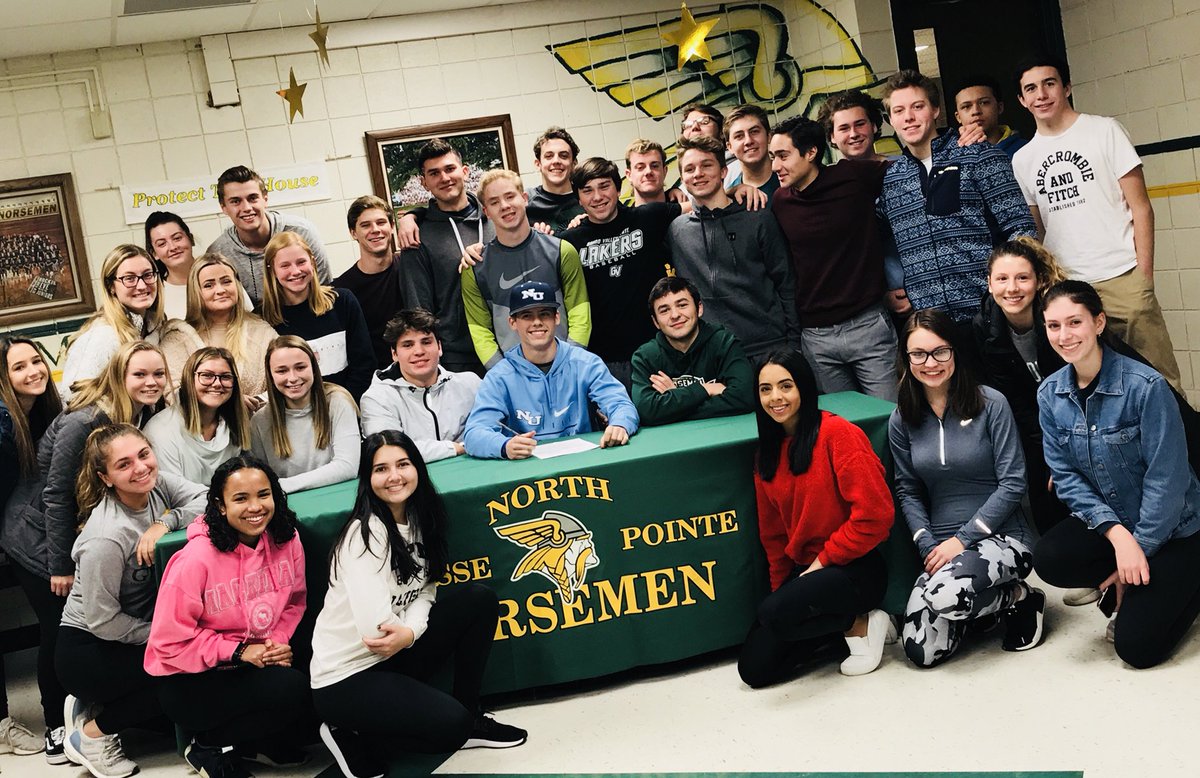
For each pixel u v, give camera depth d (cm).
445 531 338
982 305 395
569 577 359
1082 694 314
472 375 421
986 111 493
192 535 330
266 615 332
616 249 450
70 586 371
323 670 319
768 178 486
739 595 370
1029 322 377
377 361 455
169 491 364
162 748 372
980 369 412
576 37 629
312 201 598
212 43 577
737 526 369
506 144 623
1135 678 319
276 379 379
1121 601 334
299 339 382
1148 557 328
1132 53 561
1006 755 286
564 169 505
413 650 333
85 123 566
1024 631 350
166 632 321
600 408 404
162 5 518
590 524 360
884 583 355
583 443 387
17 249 557
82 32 535
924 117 427
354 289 475
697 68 643
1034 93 432
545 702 363
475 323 455
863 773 287
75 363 402
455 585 341
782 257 445
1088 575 342
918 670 348
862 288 439
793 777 290
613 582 362
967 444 357
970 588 339
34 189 558
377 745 323
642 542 363
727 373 408
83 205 567
